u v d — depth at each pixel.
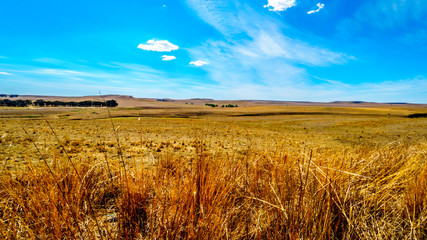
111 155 5.46
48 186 1.83
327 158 2.77
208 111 99.69
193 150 8.45
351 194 2.04
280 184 2.04
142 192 2.01
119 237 1.49
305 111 98.00
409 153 3.58
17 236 1.44
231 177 2.29
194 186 1.86
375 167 2.91
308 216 1.61
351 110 107.31
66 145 7.68
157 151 7.16
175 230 1.59
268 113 91.25
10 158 4.48
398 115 81.50
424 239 1.68
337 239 1.60
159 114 84.88
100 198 2.22
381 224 1.79
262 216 1.82
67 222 1.52
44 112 81.31
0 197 1.85
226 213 1.68
